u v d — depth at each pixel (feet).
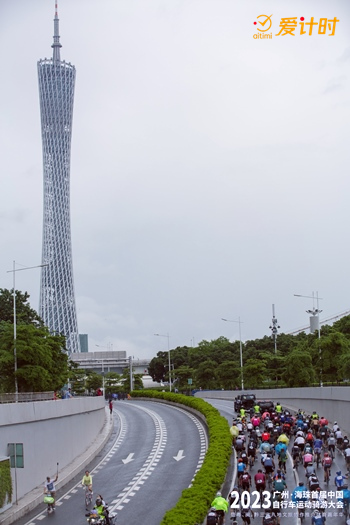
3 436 151.12
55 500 156.46
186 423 287.07
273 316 525.34
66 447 197.06
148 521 131.85
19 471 156.04
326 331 472.85
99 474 187.11
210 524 109.40
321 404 268.00
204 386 541.34
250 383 471.62
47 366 266.98
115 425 298.15
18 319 338.95
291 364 388.98
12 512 139.44
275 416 233.35
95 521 122.83
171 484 166.71
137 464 198.70
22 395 190.70
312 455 161.38
